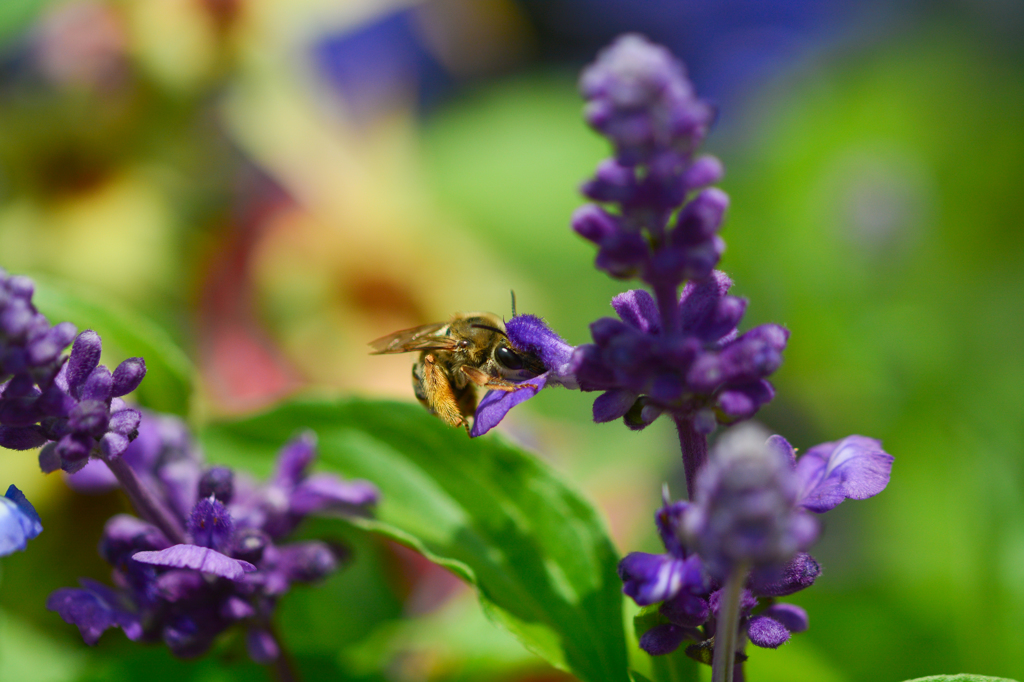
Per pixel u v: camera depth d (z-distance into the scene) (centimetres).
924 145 65
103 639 38
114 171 46
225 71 47
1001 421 49
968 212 62
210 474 33
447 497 35
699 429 31
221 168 47
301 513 34
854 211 57
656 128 30
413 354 45
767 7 74
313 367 45
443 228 52
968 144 64
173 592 33
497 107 64
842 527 53
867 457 32
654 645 32
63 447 31
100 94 46
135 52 46
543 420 46
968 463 44
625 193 30
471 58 63
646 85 30
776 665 36
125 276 44
